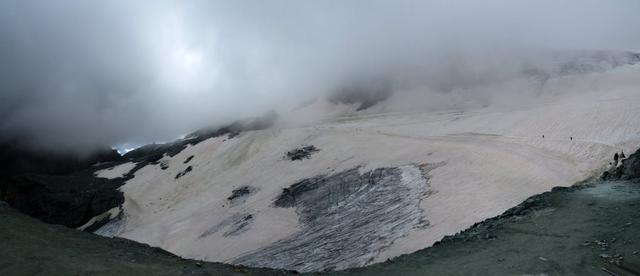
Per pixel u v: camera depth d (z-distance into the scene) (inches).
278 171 4480.8
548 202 1162.6
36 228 783.1
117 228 4820.4
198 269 746.2
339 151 4375.0
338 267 1877.5
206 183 5315.0
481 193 2169.0
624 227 876.0
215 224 3619.6
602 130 2637.8
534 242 882.1
